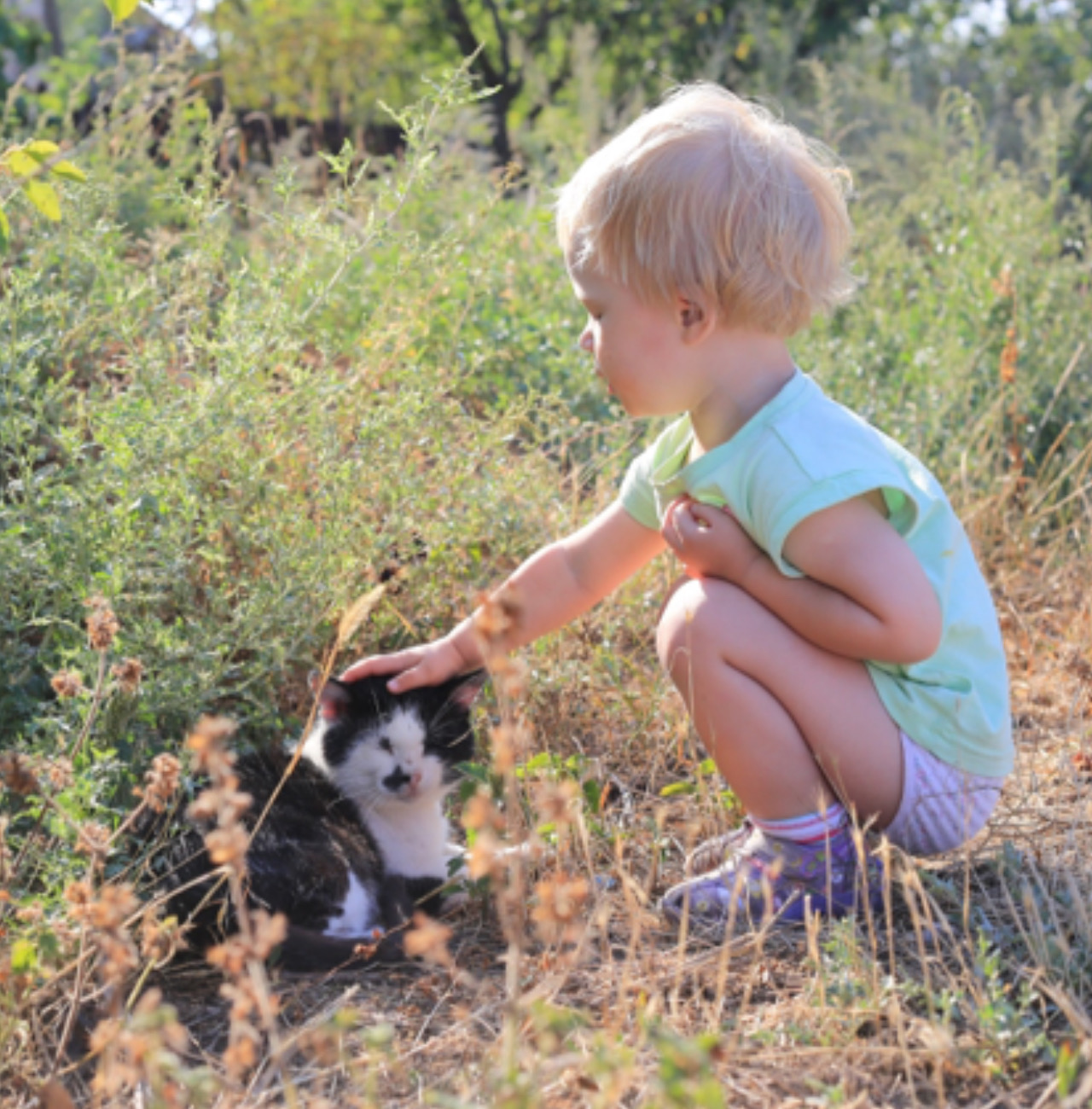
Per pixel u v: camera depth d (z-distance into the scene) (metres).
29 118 6.66
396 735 2.88
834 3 12.58
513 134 10.78
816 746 2.39
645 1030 1.77
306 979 2.33
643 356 2.45
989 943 2.11
